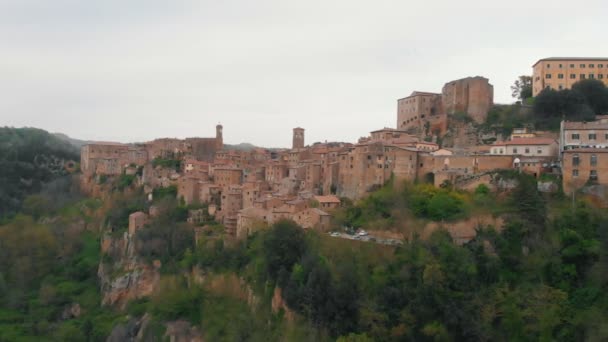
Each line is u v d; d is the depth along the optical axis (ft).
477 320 329.11
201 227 564.71
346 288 360.69
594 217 355.97
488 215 398.83
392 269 375.66
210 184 647.97
